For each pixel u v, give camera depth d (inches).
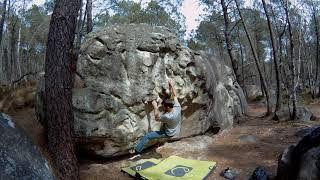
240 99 484.1
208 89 327.3
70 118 203.3
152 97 271.0
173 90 272.2
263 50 1235.2
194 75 308.3
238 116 433.7
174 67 292.8
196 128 323.6
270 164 247.3
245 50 1270.9
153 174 231.6
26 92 341.1
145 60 268.5
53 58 199.6
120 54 260.5
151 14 767.7
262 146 297.7
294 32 757.3
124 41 264.5
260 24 944.3
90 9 464.8
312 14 952.9
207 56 392.8
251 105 705.6
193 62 308.8
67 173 197.2
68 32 203.2
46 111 204.1
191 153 282.0
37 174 164.7
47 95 200.4
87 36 268.5
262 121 430.9
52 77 199.0
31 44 1192.2
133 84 260.8
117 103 251.9
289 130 351.9
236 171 240.1
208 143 313.0
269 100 478.9
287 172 196.1
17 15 929.5
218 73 393.1
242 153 281.1
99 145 250.2
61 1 203.9
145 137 257.1
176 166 245.1
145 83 266.8
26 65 1145.4
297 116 409.7
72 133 205.2
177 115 253.9
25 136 183.2
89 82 249.4
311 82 1023.0
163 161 253.3
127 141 257.3
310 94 903.7
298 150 197.5
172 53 293.3
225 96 383.2
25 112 309.9
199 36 1093.1
